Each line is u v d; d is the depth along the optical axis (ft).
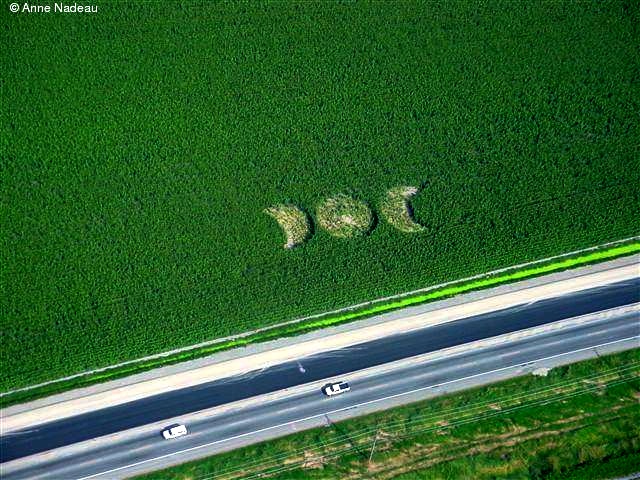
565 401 249.55
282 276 262.88
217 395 246.06
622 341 260.01
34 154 276.62
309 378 249.96
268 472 236.84
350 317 258.16
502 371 254.27
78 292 256.11
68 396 242.17
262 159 281.54
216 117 287.28
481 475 236.22
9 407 239.30
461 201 278.67
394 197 279.08
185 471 236.02
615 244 273.75
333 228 272.72
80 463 234.99
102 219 268.00
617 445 240.94
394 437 242.78
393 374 252.01
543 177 284.00
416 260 267.18
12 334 248.93
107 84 289.94
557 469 236.02
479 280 266.16
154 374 246.88
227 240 267.39
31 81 288.51
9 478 231.09
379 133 288.92
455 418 246.27
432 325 258.98
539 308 262.88
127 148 279.69
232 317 255.70
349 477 235.81
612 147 291.17
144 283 258.98
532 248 270.87
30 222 265.54
